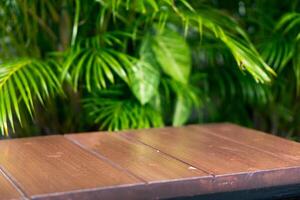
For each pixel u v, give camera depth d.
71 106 1.58
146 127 1.41
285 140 1.22
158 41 1.50
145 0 1.38
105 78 1.51
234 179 0.96
